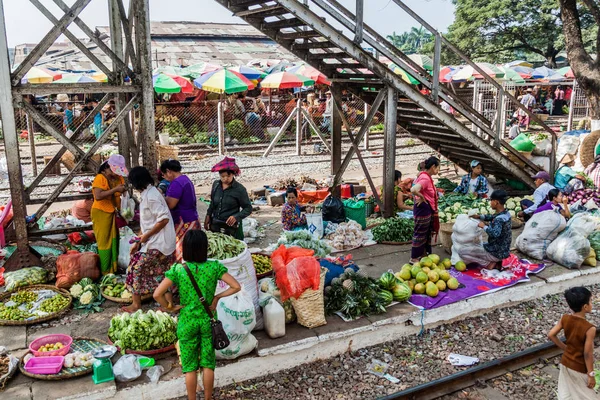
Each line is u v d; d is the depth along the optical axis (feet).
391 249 29.01
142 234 20.61
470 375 18.34
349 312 20.42
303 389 17.79
